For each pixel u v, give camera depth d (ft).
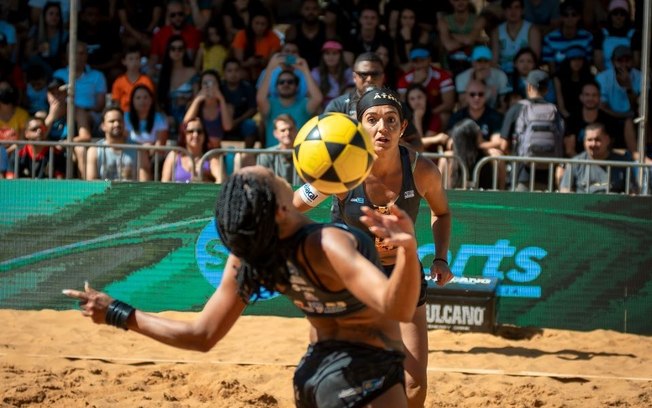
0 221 34.50
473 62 43.04
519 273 34.17
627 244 34.17
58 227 34.58
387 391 12.48
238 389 23.36
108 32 46.70
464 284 32.76
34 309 34.55
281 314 34.68
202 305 34.55
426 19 46.06
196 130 38.37
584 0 46.55
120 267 34.58
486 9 46.62
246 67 45.24
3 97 42.52
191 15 46.65
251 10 45.14
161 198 34.45
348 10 45.03
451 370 26.37
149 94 41.32
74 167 38.73
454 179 36.52
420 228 33.78
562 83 43.88
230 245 12.20
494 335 32.53
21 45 46.93
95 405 21.49
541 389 24.25
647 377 26.37
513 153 39.14
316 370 12.69
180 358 27.35
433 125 42.19
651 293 34.14
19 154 38.70
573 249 34.22
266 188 11.97
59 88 42.60
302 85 41.70
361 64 30.73
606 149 38.40
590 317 34.22
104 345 29.01
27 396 21.98
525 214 34.12
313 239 12.00
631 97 44.01
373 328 12.67
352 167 15.37
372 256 12.34
